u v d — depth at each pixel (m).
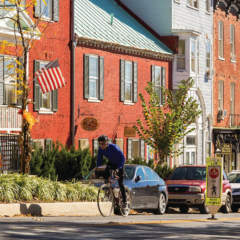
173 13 77.38
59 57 57.06
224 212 46.47
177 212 48.31
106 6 73.69
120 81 66.44
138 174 38.34
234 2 90.56
